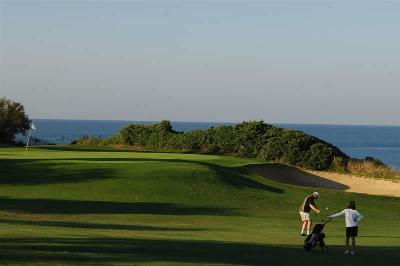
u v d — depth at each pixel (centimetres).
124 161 4950
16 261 1527
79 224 2759
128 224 2912
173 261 1703
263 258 1928
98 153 6288
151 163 4800
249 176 4972
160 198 3944
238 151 7306
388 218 3953
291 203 4178
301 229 3017
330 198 4506
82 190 3975
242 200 4116
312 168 6538
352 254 2214
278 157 6794
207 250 1986
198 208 3719
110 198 3841
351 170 6378
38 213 3153
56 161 4831
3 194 3759
